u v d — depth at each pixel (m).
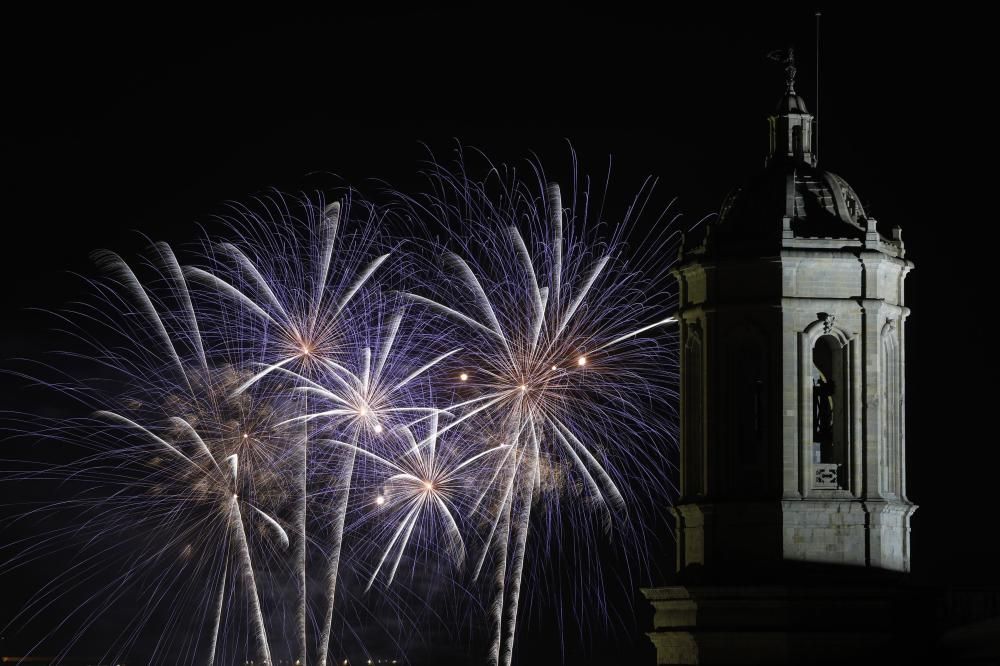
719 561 60.88
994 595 59.94
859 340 60.69
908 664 59.16
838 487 60.59
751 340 61.09
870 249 60.56
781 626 59.75
